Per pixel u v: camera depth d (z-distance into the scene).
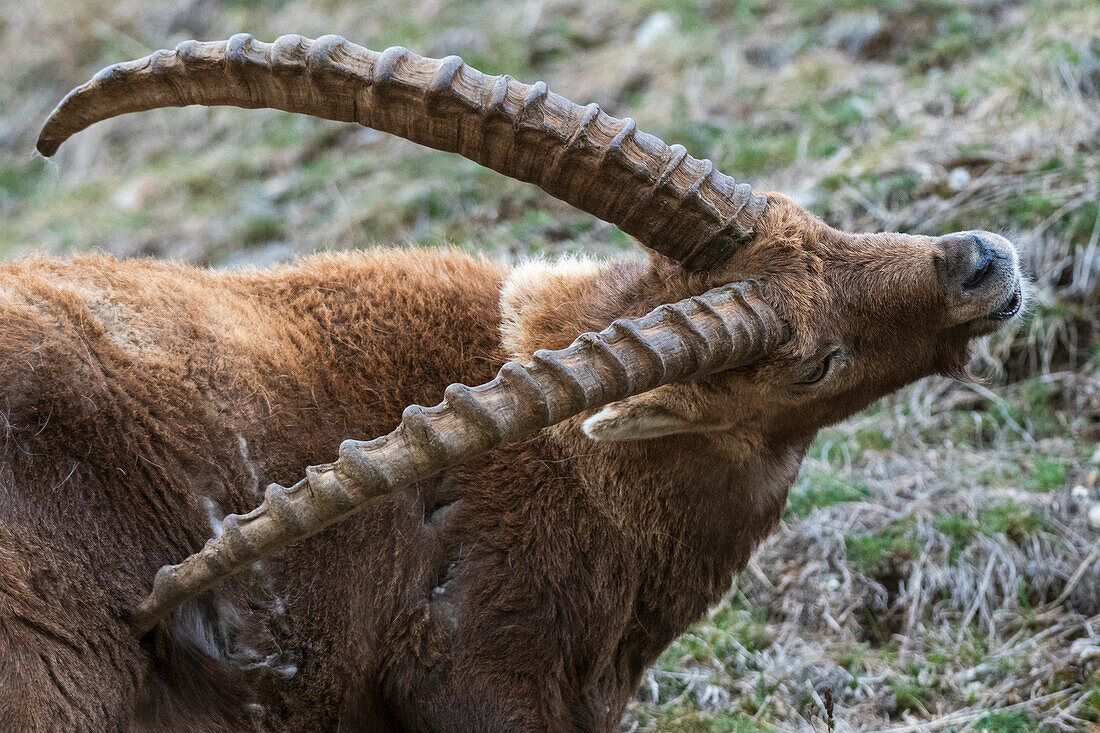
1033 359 22.08
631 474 13.42
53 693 10.40
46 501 10.86
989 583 18.22
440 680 12.66
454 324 13.83
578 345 11.02
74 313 11.64
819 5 32.69
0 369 10.87
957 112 27.28
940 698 16.67
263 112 36.56
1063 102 26.17
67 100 11.66
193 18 43.34
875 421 21.98
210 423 11.97
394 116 11.67
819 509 19.92
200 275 13.69
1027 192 23.86
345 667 12.64
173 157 36.81
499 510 12.99
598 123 12.05
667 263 12.99
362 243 28.19
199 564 10.59
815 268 12.46
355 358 13.27
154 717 11.41
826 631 18.23
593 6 36.47
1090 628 17.25
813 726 16.28
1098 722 15.55
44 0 45.66
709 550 14.01
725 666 17.80
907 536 19.05
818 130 28.05
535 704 12.83
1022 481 19.89
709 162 12.39
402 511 12.78
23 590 10.45
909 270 12.61
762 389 12.59
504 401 10.51
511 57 34.59
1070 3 29.69
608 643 13.55
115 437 11.34
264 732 12.34
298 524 10.25
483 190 28.42
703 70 31.66
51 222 34.19
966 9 31.25
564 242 25.67
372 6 40.12
